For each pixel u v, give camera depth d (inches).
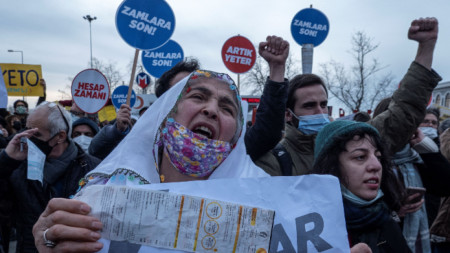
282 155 91.9
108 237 39.2
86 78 203.8
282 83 83.3
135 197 40.5
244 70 280.2
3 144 185.5
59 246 37.9
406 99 87.7
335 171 64.7
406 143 91.0
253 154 83.7
